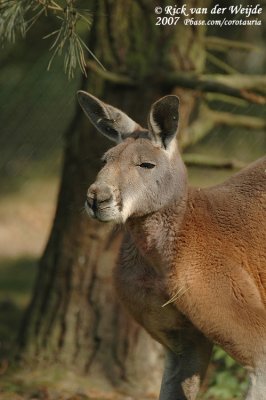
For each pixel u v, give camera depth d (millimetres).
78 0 13859
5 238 24281
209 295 9914
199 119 14086
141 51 13492
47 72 24453
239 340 9883
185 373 10688
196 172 25969
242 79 13148
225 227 10148
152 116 9961
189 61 13562
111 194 9555
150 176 9867
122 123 10469
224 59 19203
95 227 13883
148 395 13820
